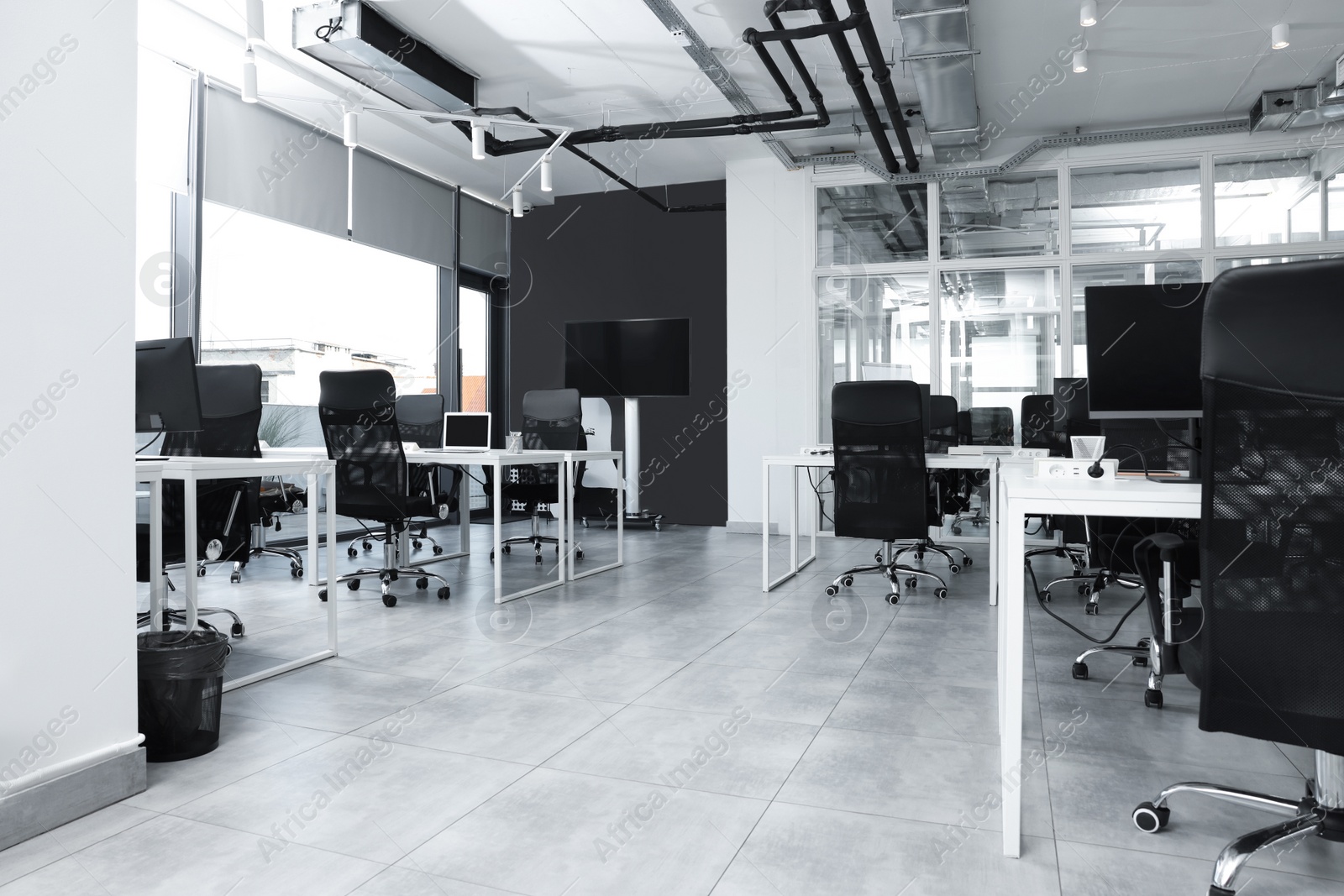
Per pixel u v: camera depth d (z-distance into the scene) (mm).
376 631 3699
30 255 1842
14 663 1787
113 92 2018
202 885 1596
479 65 5566
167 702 2189
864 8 4273
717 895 1562
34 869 1653
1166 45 5195
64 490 1895
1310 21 4887
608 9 4855
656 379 7641
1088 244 6770
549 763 2195
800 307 7438
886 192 7242
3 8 1794
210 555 3383
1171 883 1591
